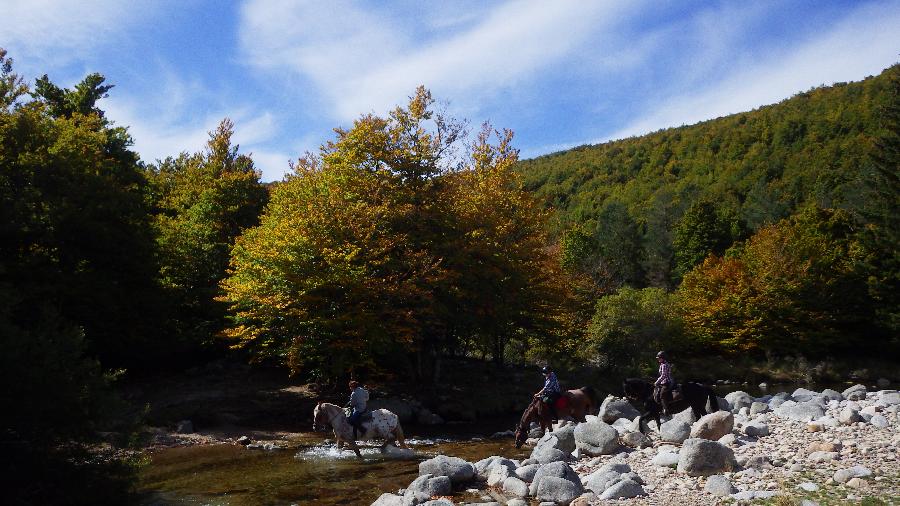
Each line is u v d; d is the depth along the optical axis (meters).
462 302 30.61
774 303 50.53
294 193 32.38
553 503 11.82
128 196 30.11
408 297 27.23
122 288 29.64
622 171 152.25
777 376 47.88
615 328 41.94
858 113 116.06
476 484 13.86
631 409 21.61
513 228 35.28
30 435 10.29
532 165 189.25
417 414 26.30
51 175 26.67
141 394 27.50
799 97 151.00
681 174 136.62
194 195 47.00
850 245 55.72
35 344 10.42
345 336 26.20
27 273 24.73
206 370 33.34
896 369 48.59
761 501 10.46
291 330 26.44
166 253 33.97
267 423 23.98
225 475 15.29
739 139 136.88
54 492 10.43
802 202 96.06
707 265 57.56
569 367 41.31
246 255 28.98
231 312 33.41
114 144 37.00
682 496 11.26
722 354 53.16
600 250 73.44
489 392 31.42
